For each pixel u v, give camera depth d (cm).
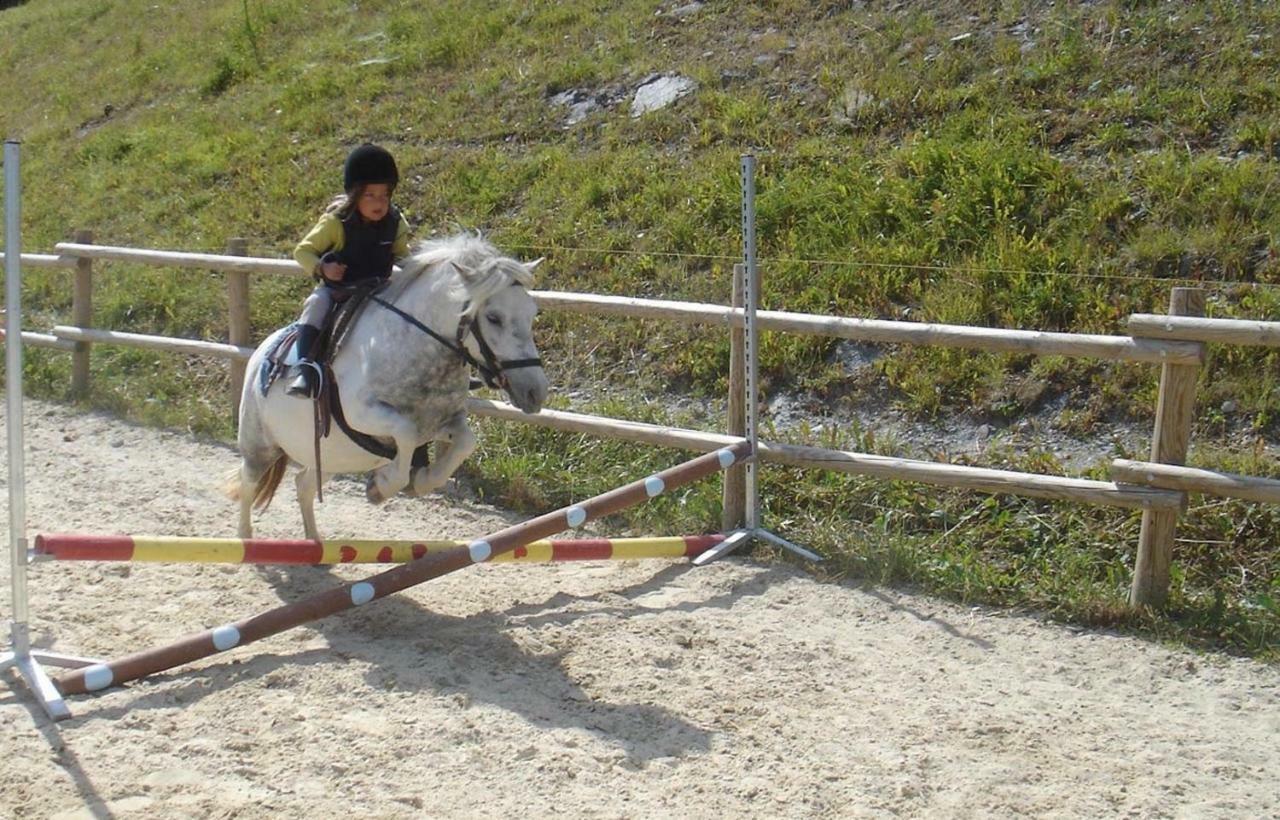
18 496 484
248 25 1645
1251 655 554
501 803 410
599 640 557
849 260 888
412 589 626
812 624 592
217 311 1120
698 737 463
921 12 1138
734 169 1019
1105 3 1050
